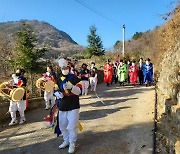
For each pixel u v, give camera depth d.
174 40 10.14
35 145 6.64
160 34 14.36
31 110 10.10
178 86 7.01
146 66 15.05
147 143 6.32
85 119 8.60
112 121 8.23
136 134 6.94
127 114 8.91
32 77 12.59
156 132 6.91
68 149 6.27
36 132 7.59
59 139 6.95
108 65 16.23
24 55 12.58
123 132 7.17
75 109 6.00
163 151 5.88
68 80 5.95
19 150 6.40
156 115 8.28
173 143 5.50
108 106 10.24
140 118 8.29
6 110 8.95
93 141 6.68
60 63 5.98
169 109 6.69
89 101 11.33
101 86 16.34
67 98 6.01
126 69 16.75
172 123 6.23
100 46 33.56
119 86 15.99
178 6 10.65
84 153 6.03
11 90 8.08
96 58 32.50
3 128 8.12
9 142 6.93
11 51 14.62
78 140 6.79
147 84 15.28
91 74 13.85
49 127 7.89
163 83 9.19
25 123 8.53
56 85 6.12
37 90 11.77
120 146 6.29
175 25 10.52
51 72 9.91
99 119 8.52
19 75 8.46
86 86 12.87
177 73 7.59
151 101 10.52
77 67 16.52
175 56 8.51
